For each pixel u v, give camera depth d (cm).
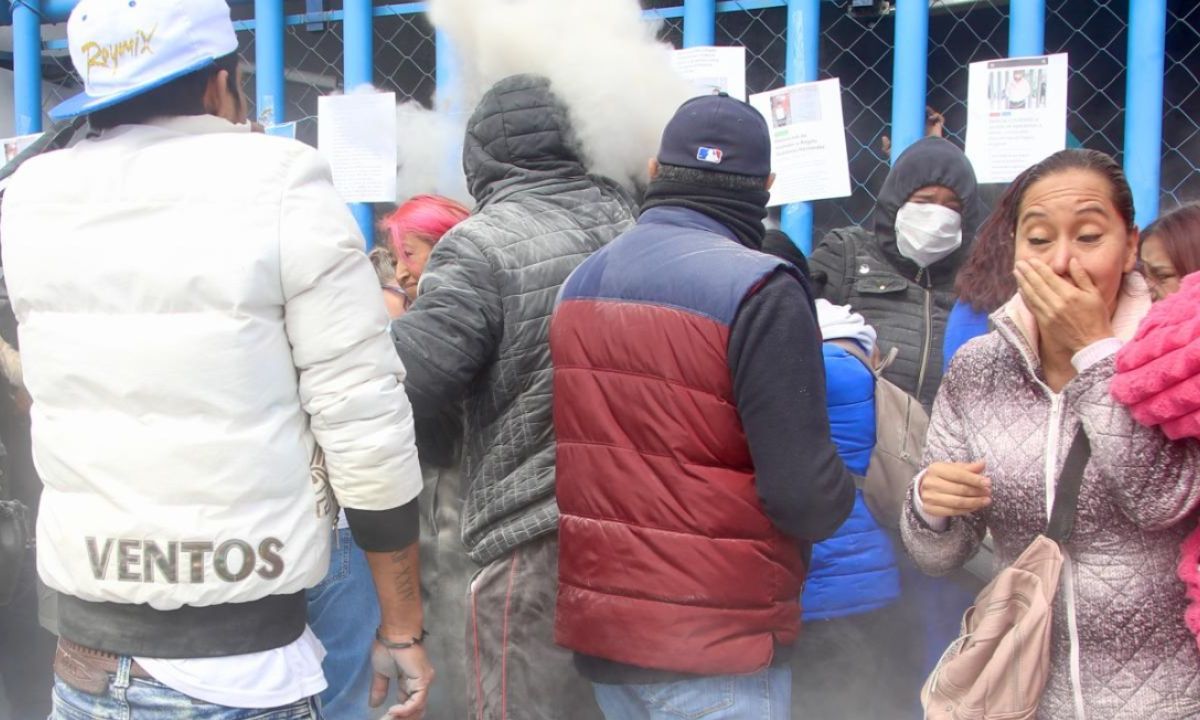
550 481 244
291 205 174
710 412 202
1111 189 188
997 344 203
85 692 177
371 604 276
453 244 247
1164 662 181
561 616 220
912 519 210
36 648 336
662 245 213
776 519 201
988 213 351
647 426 206
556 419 224
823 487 197
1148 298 196
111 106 181
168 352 169
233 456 170
